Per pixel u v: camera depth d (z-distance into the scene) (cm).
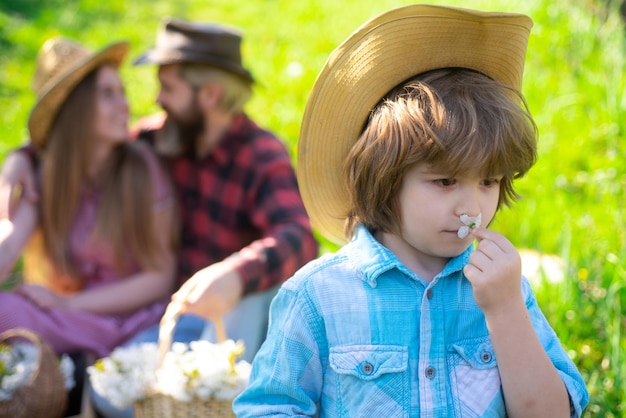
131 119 729
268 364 223
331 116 229
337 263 223
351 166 222
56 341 413
